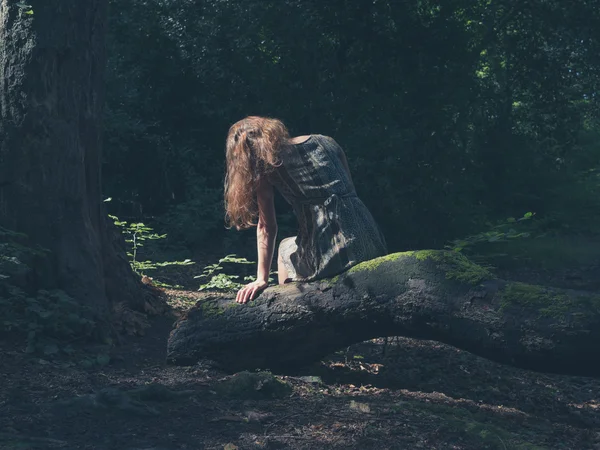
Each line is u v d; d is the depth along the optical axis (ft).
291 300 13.05
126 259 16.65
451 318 11.98
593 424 12.47
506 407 12.98
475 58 34.96
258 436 10.13
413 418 11.18
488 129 35.58
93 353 13.83
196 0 33.45
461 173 33.17
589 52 37.86
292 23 32.60
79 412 10.67
